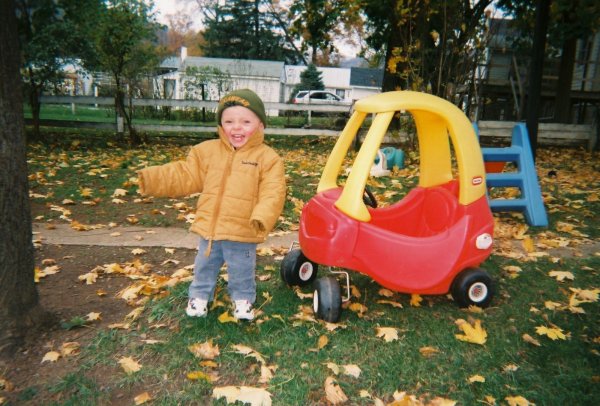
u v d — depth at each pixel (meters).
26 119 11.51
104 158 9.03
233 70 36.03
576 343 2.86
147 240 4.64
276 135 14.77
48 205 5.78
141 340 2.76
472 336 2.86
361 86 44.81
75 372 2.45
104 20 10.93
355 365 2.54
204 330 2.87
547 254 4.35
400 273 3.15
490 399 2.32
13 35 2.50
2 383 2.34
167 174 2.82
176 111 17.94
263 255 4.29
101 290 3.47
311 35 15.18
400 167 8.26
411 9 9.40
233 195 2.83
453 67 9.66
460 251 3.23
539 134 11.83
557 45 14.24
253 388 2.32
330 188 3.56
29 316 2.73
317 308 3.06
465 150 3.28
